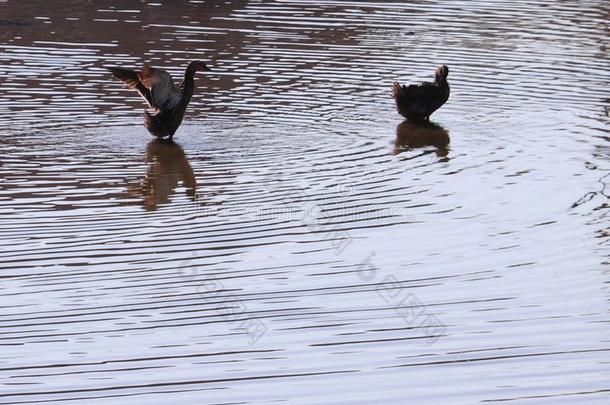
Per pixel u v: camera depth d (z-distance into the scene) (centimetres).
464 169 2555
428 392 1514
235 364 1585
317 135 2823
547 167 2578
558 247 2061
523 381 1548
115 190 2358
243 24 4103
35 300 1780
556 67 3584
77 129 2830
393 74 3462
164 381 1532
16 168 2491
